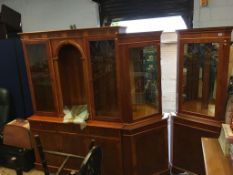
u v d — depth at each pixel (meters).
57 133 2.55
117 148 2.32
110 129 2.28
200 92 2.26
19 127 2.76
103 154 2.40
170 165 2.55
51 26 3.09
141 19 2.79
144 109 2.38
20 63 2.96
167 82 2.73
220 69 1.99
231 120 1.73
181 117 2.31
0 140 2.89
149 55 2.22
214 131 2.08
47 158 2.68
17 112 3.17
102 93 2.36
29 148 2.79
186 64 2.22
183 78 2.26
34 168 2.86
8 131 2.81
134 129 2.21
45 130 2.60
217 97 2.06
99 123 2.36
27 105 3.11
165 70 2.70
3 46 2.95
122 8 2.80
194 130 2.23
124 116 2.26
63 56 2.49
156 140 2.37
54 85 2.47
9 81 3.08
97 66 2.29
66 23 3.02
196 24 2.54
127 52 2.10
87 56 2.25
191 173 2.37
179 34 2.17
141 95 2.35
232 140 1.54
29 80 2.59
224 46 1.93
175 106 2.62
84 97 2.58
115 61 2.17
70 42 2.27
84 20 2.94
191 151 2.31
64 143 2.56
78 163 2.54
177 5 2.60
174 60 2.64
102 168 2.44
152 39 2.16
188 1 2.55
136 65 2.23
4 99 3.01
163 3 2.64
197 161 2.29
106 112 2.39
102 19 2.91
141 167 2.37
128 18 2.82
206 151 1.64
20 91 3.07
